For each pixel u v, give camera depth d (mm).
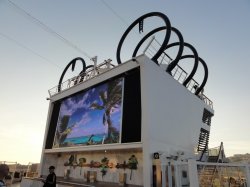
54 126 23484
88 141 17828
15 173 27594
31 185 19828
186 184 13945
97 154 19234
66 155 22828
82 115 19828
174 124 16703
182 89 19469
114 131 15758
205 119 26953
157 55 16984
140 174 15008
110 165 17500
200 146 23328
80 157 20922
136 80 15766
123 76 16953
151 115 14117
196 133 20375
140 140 13734
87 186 14734
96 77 19406
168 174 12422
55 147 21688
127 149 15266
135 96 15305
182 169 14352
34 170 26484
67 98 23156
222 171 14164
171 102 17000
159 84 16000
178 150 16266
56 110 24344
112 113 16562
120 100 16344
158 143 14023
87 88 20250
